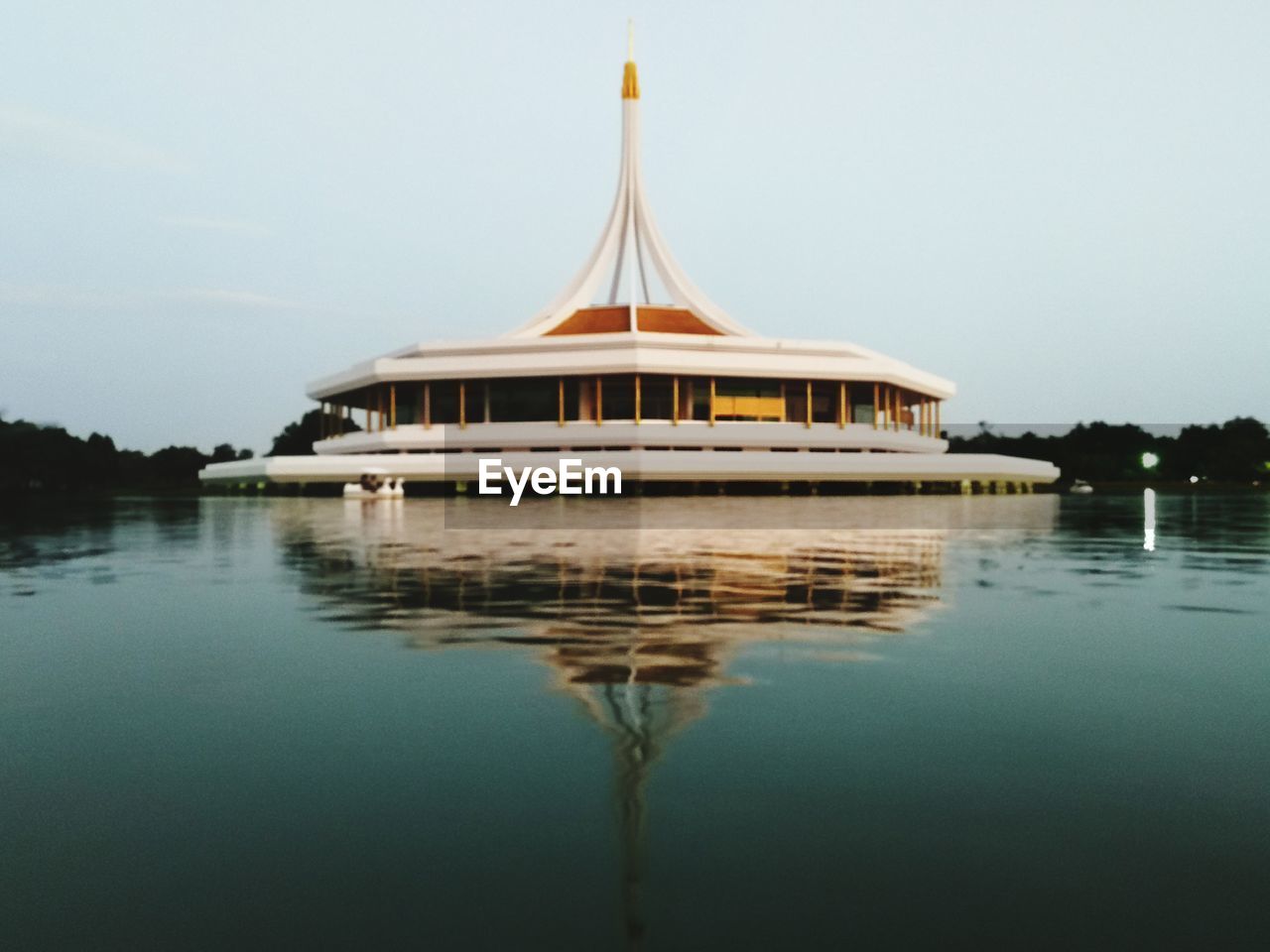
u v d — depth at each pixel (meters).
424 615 9.92
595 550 17.55
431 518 29.75
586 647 8.19
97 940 3.34
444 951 3.27
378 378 56.53
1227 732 5.67
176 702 6.45
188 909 3.57
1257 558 16.22
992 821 4.32
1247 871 3.84
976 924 3.43
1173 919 3.46
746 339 55.38
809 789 4.72
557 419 57.50
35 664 7.64
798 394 60.41
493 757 5.25
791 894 3.65
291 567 14.73
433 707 6.27
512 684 6.84
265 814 4.46
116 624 9.53
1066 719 5.93
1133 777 4.88
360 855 4.02
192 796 4.70
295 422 98.38
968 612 10.07
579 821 4.35
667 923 3.44
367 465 52.41
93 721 6.01
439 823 4.35
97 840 4.18
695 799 4.59
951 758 5.19
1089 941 3.30
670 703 6.33
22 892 3.71
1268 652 8.02
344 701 6.43
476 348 56.22
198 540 20.44
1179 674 7.11
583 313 63.38
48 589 12.27
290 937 3.37
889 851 4.02
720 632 8.88
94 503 46.78
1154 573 13.84
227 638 8.73
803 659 7.63
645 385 57.47
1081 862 3.92
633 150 65.25
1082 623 9.38
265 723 5.94
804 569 14.23
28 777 4.97
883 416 65.94
